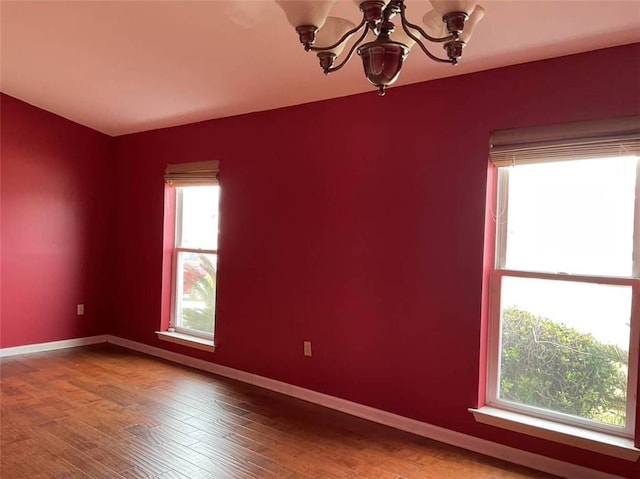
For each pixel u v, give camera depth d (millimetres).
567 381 2797
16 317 4930
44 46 3479
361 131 3504
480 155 2977
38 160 5000
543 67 2758
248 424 3338
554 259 2844
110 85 4090
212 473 2670
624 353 2621
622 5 2211
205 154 4574
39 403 3639
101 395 3844
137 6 2803
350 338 3562
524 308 2941
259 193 4133
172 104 4301
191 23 2912
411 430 3248
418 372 3229
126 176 5410
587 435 2627
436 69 3012
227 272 4383
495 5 2291
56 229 5160
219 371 4465
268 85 3609
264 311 4105
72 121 5227
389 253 3361
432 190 3168
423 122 3207
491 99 2936
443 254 3123
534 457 2783
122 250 5477
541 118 2766
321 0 1410
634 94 2488
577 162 2766
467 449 3012
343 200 3598
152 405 3656
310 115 3795
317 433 3211
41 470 2664
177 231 5008
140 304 5246
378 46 1469
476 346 2994
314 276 3770
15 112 4828
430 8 2396
